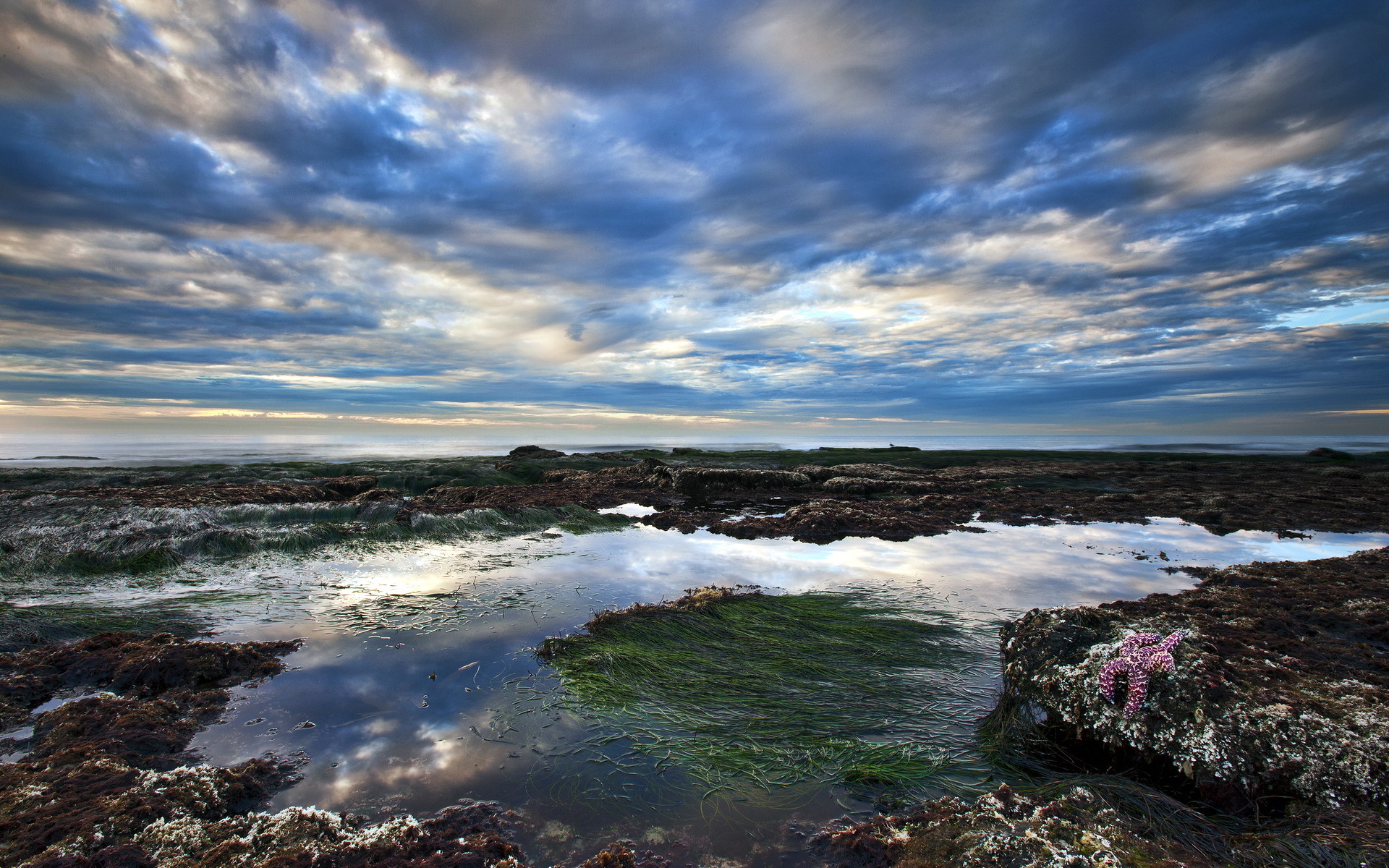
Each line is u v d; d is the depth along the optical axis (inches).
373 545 621.6
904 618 402.3
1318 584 468.4
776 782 216.4
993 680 307.9
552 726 254.5
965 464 1674.5
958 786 215.0
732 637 366.3
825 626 384.8
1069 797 195.0
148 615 390.3
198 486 882.1
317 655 329.4
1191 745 209.5
